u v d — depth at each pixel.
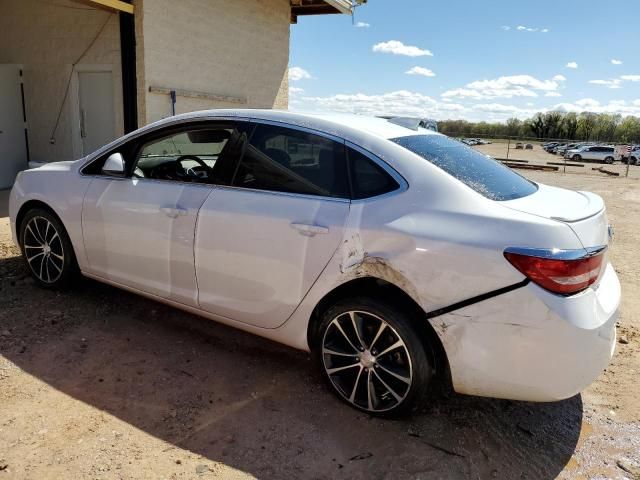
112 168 3.86
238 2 10.66
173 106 9.06
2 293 4.43
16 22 9.60
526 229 2.53
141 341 3.77
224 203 3.31
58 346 3.61
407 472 2.59
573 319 2.44
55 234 4.33
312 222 2.97
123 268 3.90
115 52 8.61
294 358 3.66
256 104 11.73
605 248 2.71
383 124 3.40
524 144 51.91
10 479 2.37
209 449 2.68
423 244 2.67
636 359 3.91
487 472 2.62
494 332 2.55
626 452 2.82
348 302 2.94
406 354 2.80
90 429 2.76
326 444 2.77
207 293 3.46
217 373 3.41
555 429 3.00
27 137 9.89
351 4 12.21
